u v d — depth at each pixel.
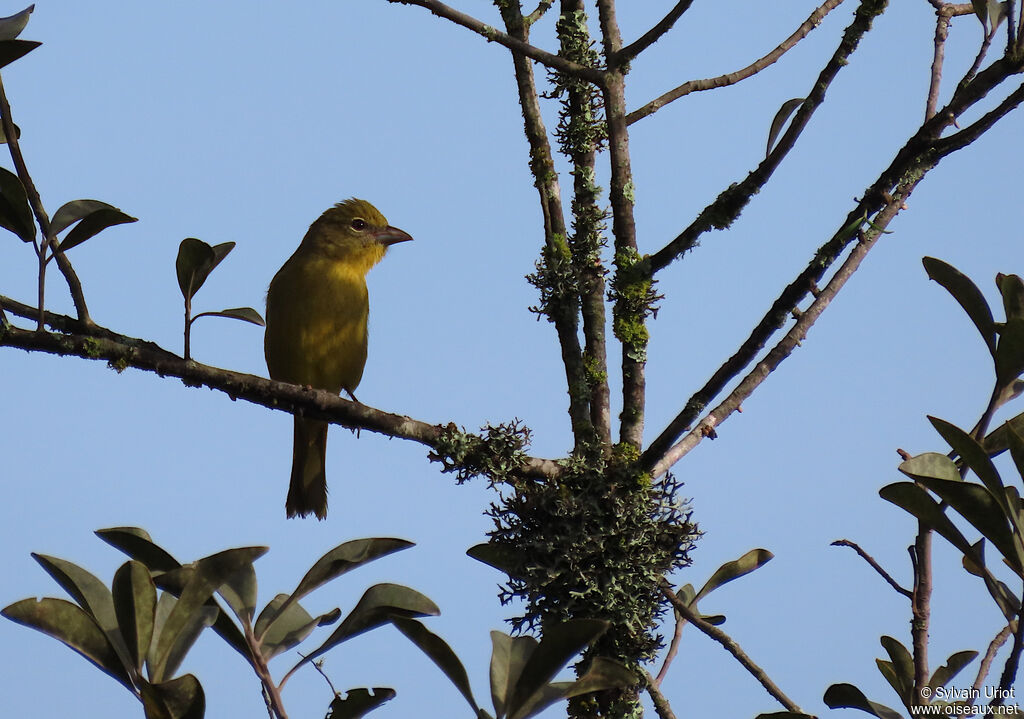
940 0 7.45
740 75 8.07
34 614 4.54
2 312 6.36
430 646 5.31
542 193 8.59
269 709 4.99
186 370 6.93
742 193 7.62
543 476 7.58
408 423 7.55
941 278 5.86
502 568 7.34
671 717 6.73
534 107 8.77
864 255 6.95
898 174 6.53
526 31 8.85
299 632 5.41
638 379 7.87
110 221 6.33
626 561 7.22
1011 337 5.59
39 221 6.29
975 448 4.91
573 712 7.11
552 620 7.12
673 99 8.09
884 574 6.01
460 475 7.57
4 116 6.18
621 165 8.03
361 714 5.43
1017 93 6.36
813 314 7.05
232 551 4.83
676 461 7.41
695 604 7.04
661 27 7.91
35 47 5.83
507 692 5.29
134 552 5.34
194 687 4.48
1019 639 4.79
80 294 6.62
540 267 8.39
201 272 6.74
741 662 6.66
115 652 4.61
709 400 7.23
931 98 7.09
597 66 8.83
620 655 7.14
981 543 5.59
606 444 7.81
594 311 8.29
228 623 5.08
